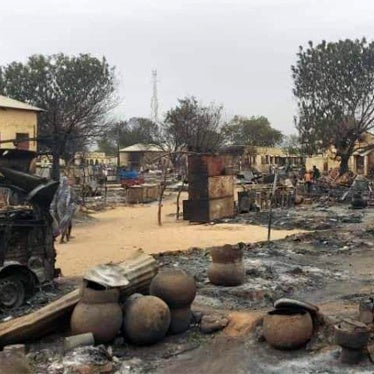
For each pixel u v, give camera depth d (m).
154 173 58.09
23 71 46.91
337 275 12.93
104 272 8.34
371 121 46.22
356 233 19.59
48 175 27.30
